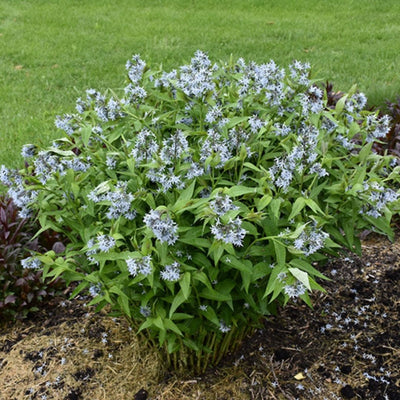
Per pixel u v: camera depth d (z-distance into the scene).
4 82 7.79
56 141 2.99
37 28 10.61
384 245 4.23
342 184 2.57
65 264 2.69
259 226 2.61
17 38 9.92
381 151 4.76
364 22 11.12
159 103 3.11
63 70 8.30
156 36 9.91
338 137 2.91
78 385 3.12
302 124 2.93
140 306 2.71
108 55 8.96
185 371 3.09
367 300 3.67
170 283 2.43
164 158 2.48
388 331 3.42
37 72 8.26
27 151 2.92
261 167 2.61
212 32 10.27
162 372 3.11
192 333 2.75
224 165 2.56
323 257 2.71
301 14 11.88
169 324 2.53
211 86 2.72
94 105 3.06
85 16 11.52
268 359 3.21
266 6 12.56
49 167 2.66
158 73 3.19
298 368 3.17
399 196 2.94
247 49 9.21
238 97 2.99
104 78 7.95
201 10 12.22
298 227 2.33
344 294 3.74
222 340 3.04
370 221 2.70
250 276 2.46
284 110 2.97
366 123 2.98
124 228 2.59
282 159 2.54
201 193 2.64
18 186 2.81
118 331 3.46
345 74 7.93
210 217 2.24
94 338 3.43
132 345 3.34
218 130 2.68
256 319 2.93
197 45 9.46
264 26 10.78
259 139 2.84
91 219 2.84
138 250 2.37
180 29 10.52
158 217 2.23
